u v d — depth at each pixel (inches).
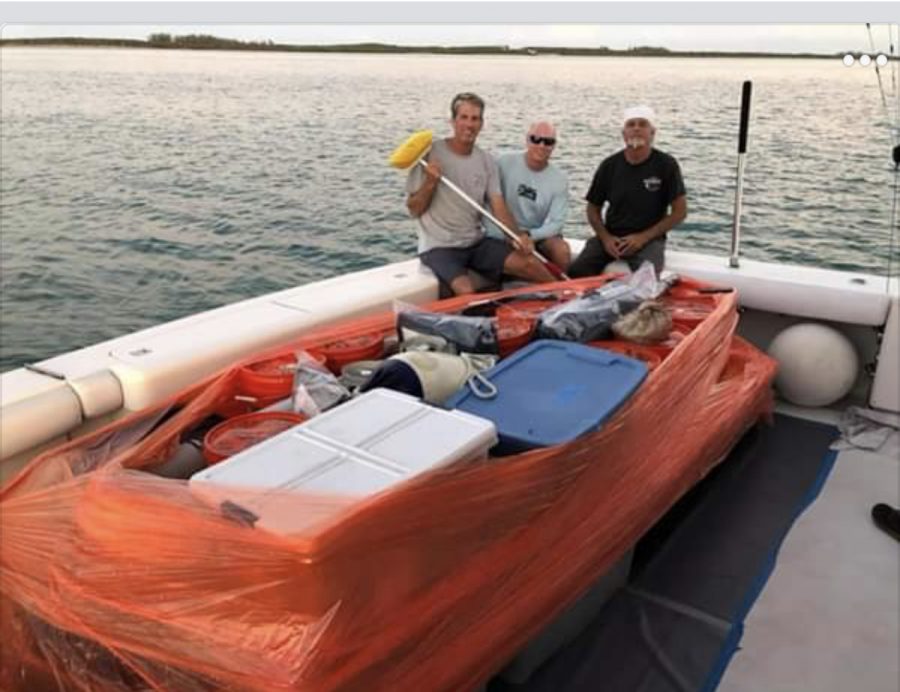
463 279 126.5
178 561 47.8
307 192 427.2
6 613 59.8
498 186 140.9
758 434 115.6
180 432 66.0
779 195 273.0
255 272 347.6
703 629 75.3
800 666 70.8
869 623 76.5
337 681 47.2
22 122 559.5
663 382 77.9
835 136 281.0
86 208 420.2
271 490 48.8
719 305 103.7
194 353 86.2
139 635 50.7
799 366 121.5
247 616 47.0
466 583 55.4
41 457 65.6
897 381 120.2
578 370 74.4
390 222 391.9
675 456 83.0
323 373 72.9
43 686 58.4
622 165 143.1
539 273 135.0
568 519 64.5
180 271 356.5
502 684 67.7
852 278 128.3
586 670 69.7
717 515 94.7
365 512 46.8
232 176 452.8
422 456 53.3
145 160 489.1
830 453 110.5
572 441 61.6
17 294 339.3
